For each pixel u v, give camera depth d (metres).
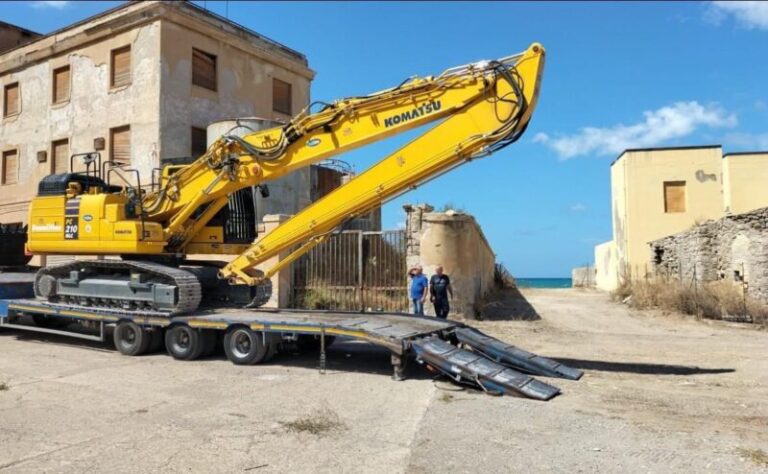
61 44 24.97
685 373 10.40
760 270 19.31
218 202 12.59
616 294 27.83
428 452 6.02
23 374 9.98
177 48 22.80
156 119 22.03
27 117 26.58
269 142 11.13
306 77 29.53
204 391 8.73
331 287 18.27
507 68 9.39
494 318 18.34
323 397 8.37
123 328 11.98
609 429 6.80
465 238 17.56
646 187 30.88
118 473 5.43
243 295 13.29
